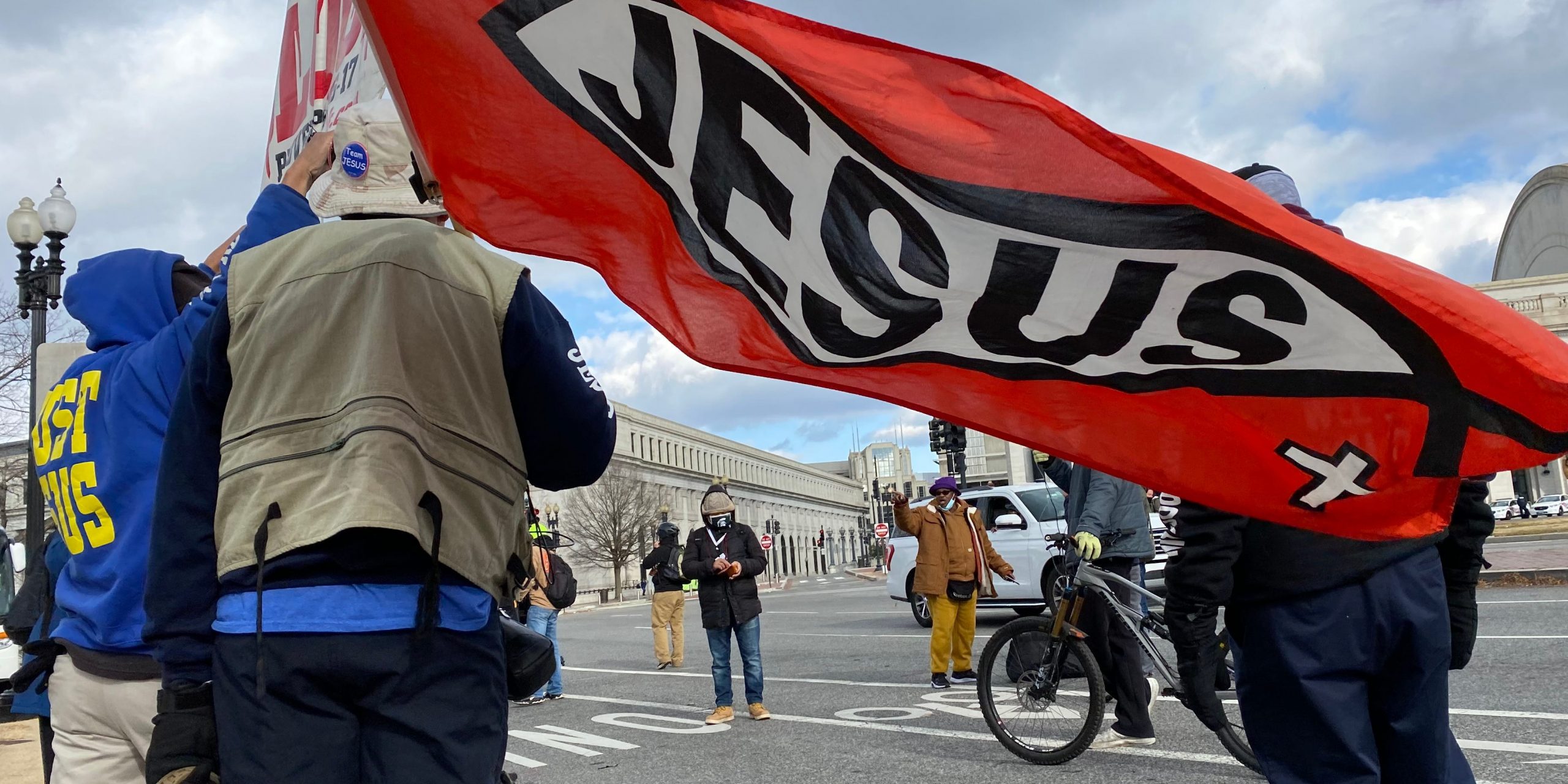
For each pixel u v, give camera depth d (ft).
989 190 7.02
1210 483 7.33
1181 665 8.00
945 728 20.52
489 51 6.75
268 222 6.76
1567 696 18.69
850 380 7.43
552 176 6.95
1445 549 7.80
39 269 44.39
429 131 6.64
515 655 6.29
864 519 400.26
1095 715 16.19
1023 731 17.40
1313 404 7.04
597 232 7.03
